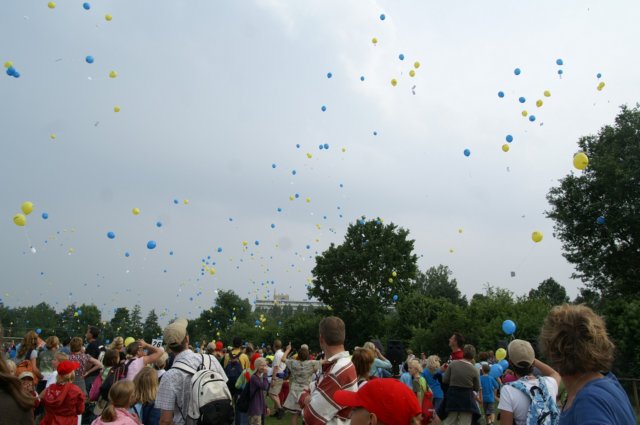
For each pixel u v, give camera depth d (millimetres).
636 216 27922
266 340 55781
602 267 30688
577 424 1934
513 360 3846
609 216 28891
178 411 4711
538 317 23625
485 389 10859
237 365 9828
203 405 4535
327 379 3596
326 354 3891
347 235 46031
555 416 3506
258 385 9078
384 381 2182
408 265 44375
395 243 44688
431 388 8812
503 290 30531
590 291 31812
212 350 10281
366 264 43906
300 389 9789
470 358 7496
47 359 8695
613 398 1945
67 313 49938
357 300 43312
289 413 13727
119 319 53000
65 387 5957
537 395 3611
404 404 2066
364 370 4945
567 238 31609
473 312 29922
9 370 2805
